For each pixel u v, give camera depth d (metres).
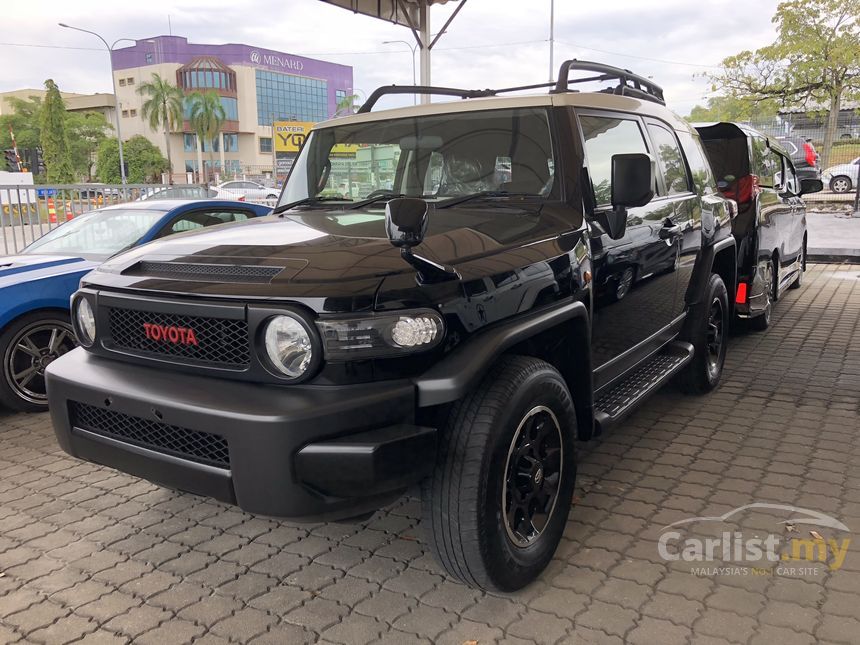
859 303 8.71
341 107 72.38
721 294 5.16
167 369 2.58
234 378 2.42
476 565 2.53
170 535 3.34
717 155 6.48
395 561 3.08
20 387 4.93
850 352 6.43
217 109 97.81
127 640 2.56
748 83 26.22
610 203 3.44
